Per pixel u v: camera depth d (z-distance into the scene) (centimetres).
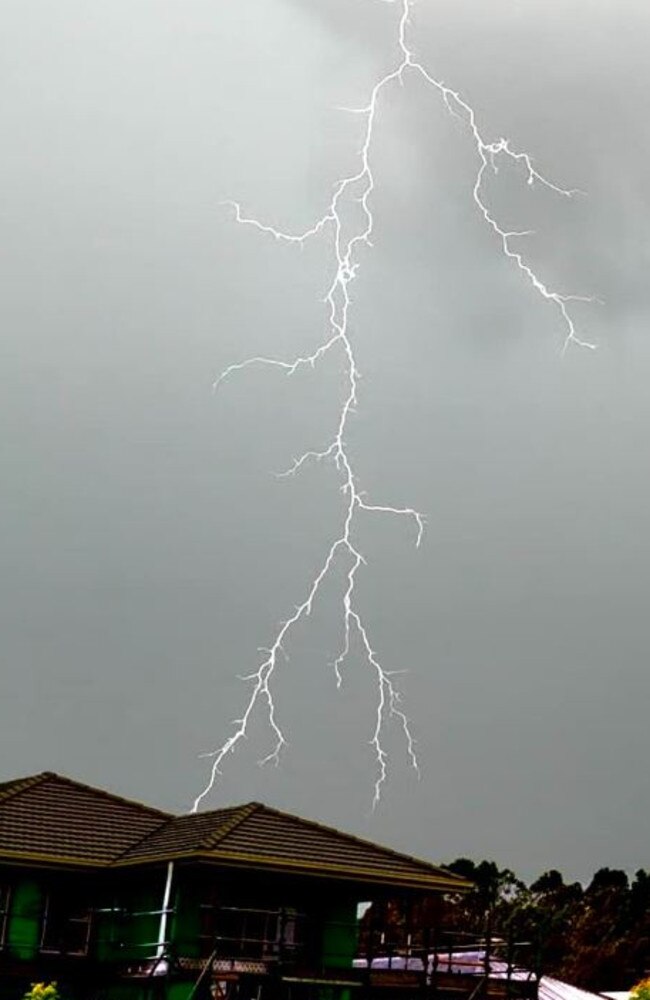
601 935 5678
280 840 2677
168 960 2469
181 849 2562
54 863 2627
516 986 2800
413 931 3231
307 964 2666
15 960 2575
